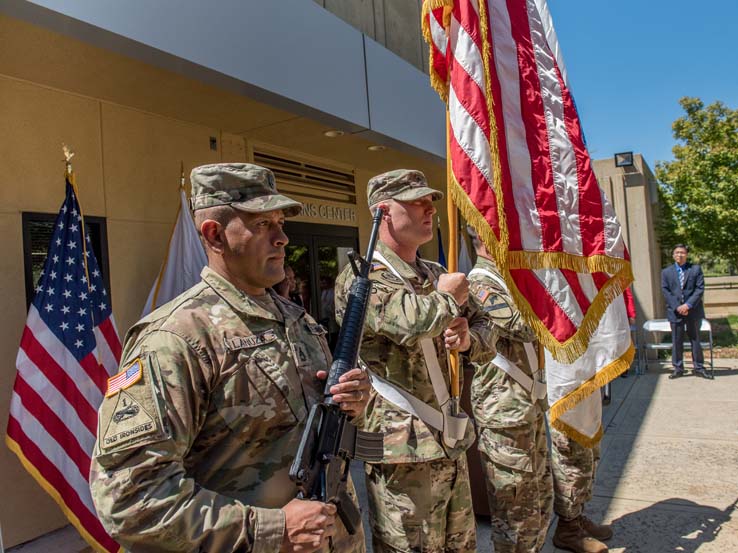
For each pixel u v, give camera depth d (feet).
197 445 5.02
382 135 20.59
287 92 15.83
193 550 4.41
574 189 10.77
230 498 4.76
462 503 8.21
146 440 4.46
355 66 19.06
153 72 14.14
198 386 4.89
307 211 24.21
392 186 8.50
